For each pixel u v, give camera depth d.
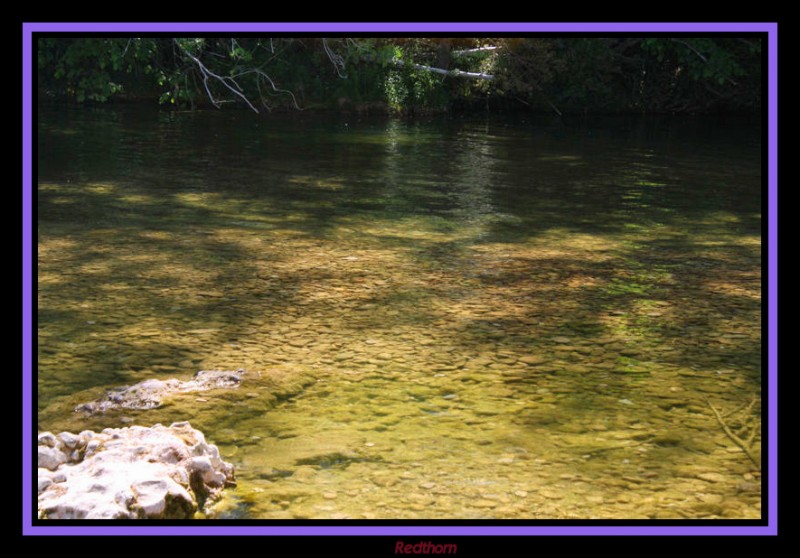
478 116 21.06
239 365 4.49
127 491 2.98
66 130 15.00
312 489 3.27
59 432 3.68
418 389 4.24
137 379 4.30
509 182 11.06
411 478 3.37
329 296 5.75
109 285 5.88
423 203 9.36
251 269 6.38
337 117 19.42
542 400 4.15
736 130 18.81
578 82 22.52
